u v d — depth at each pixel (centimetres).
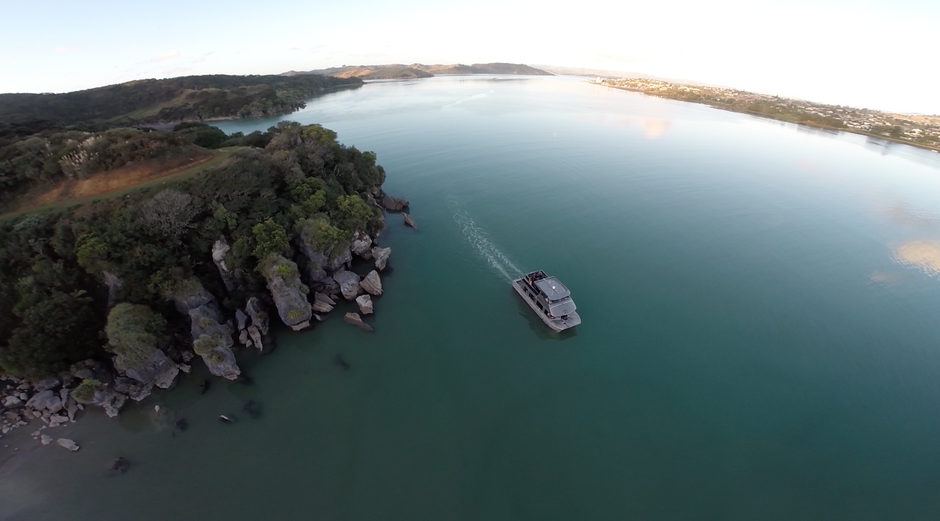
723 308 7244
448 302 7281
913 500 4438
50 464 4512
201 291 6147
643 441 4991
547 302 6638
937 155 19650
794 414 5369
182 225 6281
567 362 6109
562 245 9069
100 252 5684
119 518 4059
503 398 5522
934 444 5041
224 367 5559
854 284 8006
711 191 12444
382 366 5966
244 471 4516
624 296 7494
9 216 6781
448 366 5997
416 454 4759
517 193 11700
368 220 8575
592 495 4381
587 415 5303
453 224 9919
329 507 4184
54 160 7612
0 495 4200
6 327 5309
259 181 7362
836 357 6262
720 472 4666
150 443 4797
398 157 14938
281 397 5438
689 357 6225
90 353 5481
